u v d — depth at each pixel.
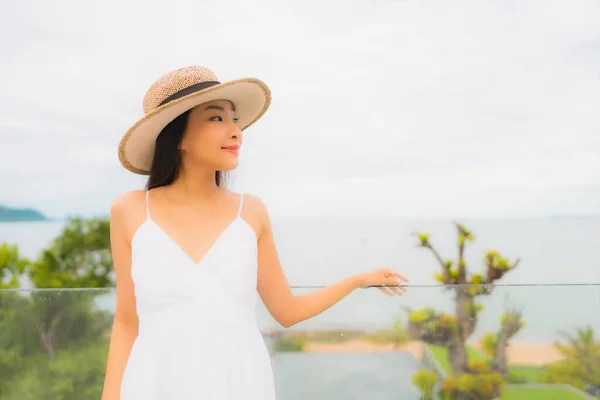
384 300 1.95
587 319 1.98
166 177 1.37
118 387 1.29
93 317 1.94
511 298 1.98
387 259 42.94
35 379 1.91
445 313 1.96
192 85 1.30
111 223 1.34
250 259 1.31
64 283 8.85
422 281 27.73
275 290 1.45
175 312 1.21
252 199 1.42
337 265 42.75
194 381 1.16
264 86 1.36
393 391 1.91
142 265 1.25
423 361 1.95
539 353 1.96
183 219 1.31
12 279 9.07
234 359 1.20
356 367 1.93
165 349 1.19
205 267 1.24
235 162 1.32
